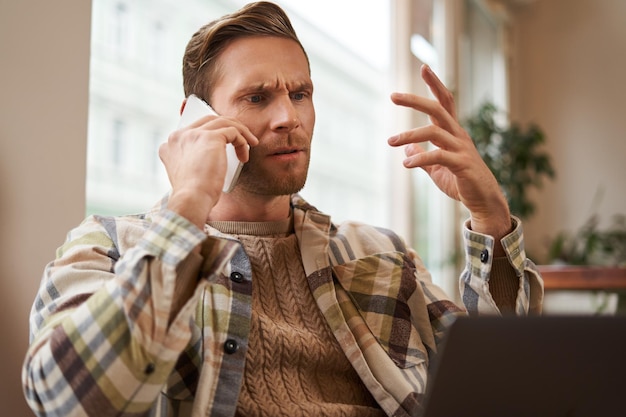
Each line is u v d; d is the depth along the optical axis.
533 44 5.04
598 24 4.83
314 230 1.17
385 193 3.20
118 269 0.80
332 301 1.09
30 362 0.81
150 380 0.78
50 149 1.33
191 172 0.86
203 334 0.98
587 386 0.64
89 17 1.44
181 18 2.30
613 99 4.73
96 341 0.77
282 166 1.09
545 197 4.87
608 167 4.71
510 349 0.62
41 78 1.32
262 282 1.09
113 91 2.07
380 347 1.09
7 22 1.26
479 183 1.09
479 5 4.67
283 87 1.08
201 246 0.82
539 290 1.18
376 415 1.05
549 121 4.93
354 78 3.12
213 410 0.92
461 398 0.63
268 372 1.01
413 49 3.49
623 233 4.39
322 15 2.88
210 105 1.13
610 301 3.15
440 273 3.75
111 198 2.05
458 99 4.07
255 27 1.11
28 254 1.27
